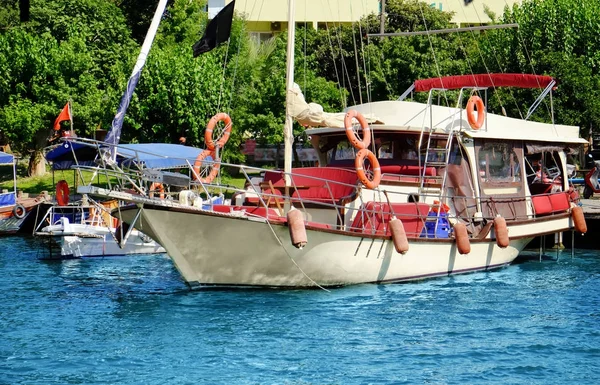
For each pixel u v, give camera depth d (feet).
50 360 83.25
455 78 136.05
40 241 185.78
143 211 101.60
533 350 87.04
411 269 118.32
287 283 111.14
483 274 129.90
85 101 235.61
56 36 285.02
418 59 246.47
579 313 103.35
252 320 97.25
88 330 94.48
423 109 126.21
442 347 87.61
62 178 248.52
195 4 274.57
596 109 214.90
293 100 115.75
